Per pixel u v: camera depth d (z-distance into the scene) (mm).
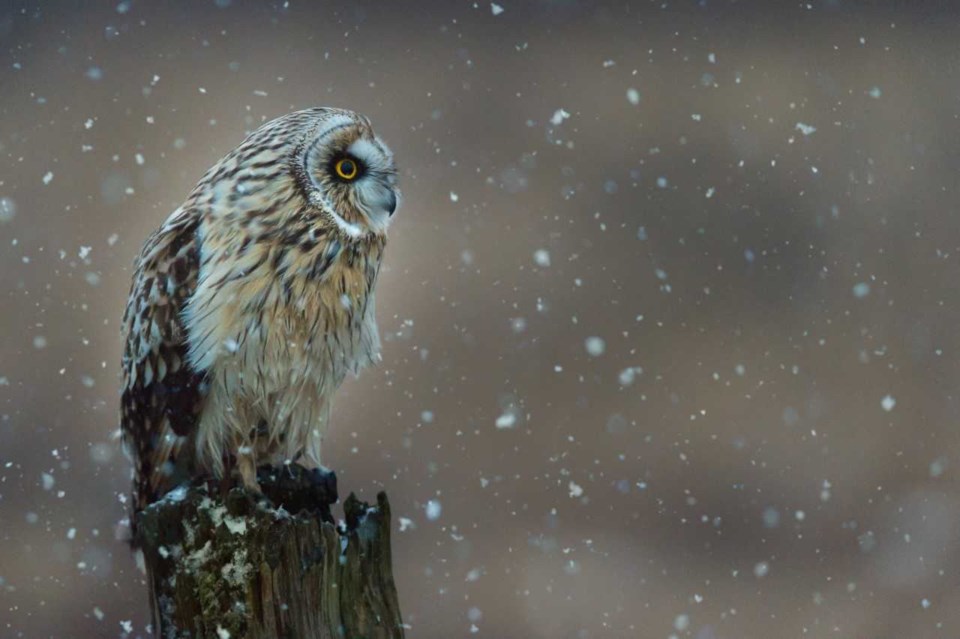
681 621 11430
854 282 20016
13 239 17781
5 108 21266
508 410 15352
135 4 24406
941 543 13531
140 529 4141
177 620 4051
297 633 4043
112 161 19844
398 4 26047
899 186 23031
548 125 23562
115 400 15133
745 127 24344
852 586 12625
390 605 4266
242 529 4066
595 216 20875
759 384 16812
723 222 21391
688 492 14141
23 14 23234
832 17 27562
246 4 24219
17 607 10930
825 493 14477
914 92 25562
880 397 16734
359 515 4344
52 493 12914
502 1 26734
